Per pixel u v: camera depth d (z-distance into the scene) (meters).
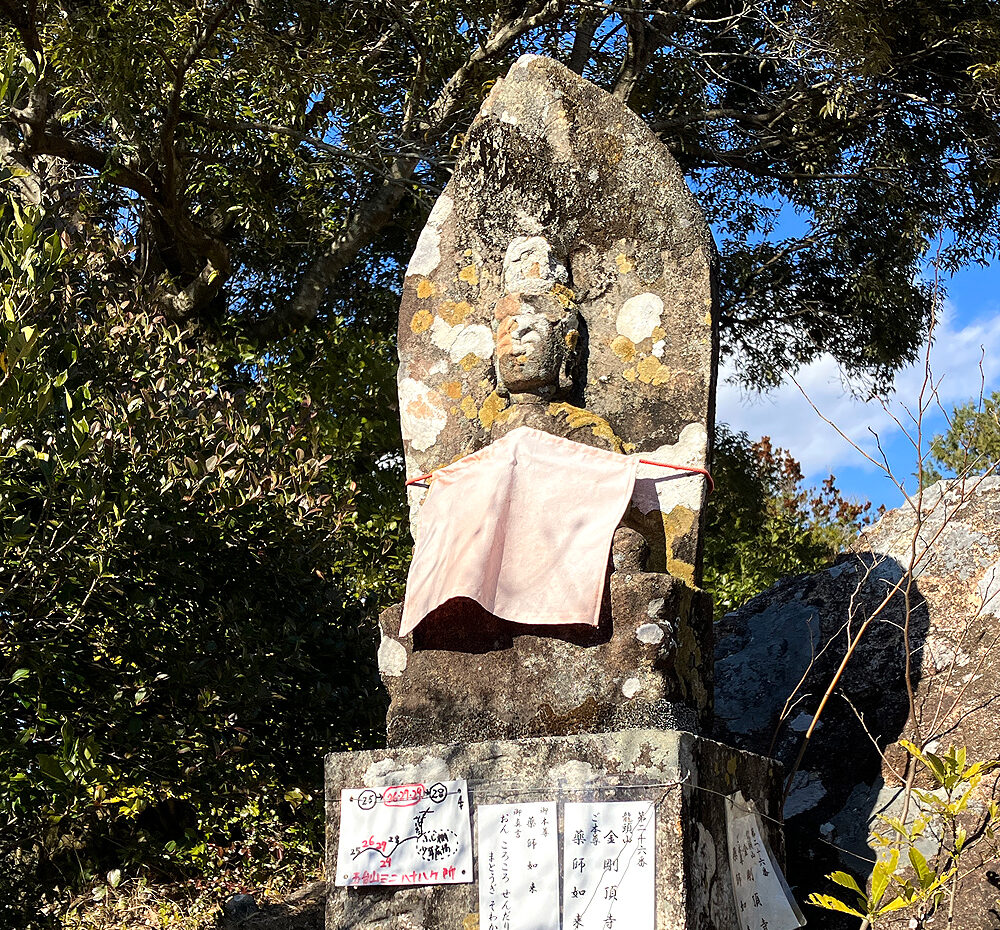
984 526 4.25
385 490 7.02
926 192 9.95
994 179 9.17
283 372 7.36
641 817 2.60
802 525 11.10
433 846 2.81
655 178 3.51
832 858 3.59
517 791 2.75
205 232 8.12
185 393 4.74
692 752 2.68
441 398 3.58
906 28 9.04
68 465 3.49
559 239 3.55
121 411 4.21
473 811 2.79
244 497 4.31
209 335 7.68
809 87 9.31
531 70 3.71
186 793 4.48
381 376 7.36
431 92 8.73
